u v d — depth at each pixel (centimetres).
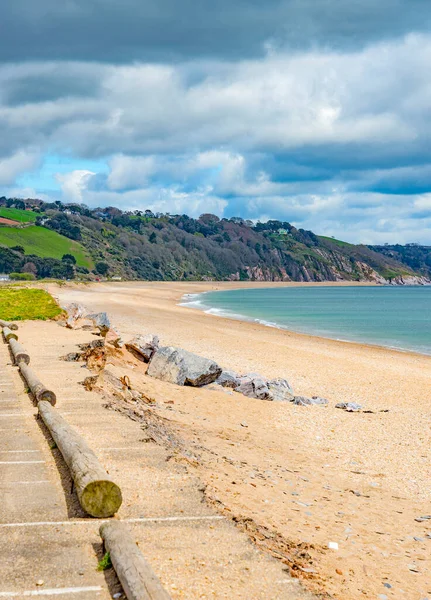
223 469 1155
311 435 1772
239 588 588
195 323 5612
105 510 739
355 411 2217
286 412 2069
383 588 716
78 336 2878
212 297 12975
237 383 2411
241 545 691
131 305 7994
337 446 1662
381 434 1838
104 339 2631
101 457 992
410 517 1084
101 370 1950
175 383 2278
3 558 625
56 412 1169
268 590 591
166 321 5659
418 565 835
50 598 548
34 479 874
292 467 1360
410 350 4388
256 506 948
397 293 18600
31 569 602
